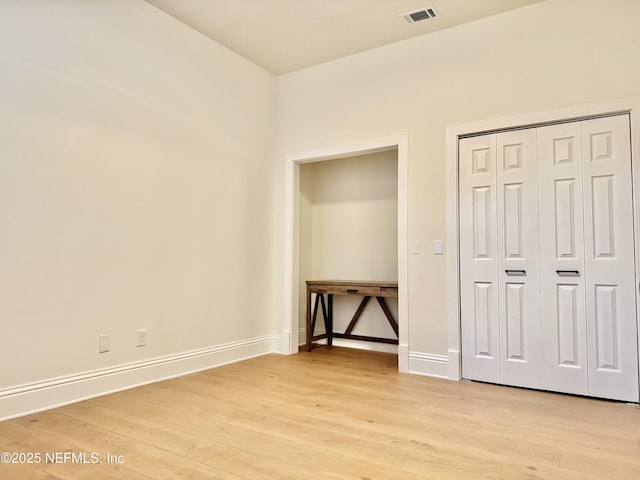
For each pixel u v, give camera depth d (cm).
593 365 292
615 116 291
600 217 293
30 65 257
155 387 311
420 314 356
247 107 417
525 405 276
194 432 227
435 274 350
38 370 258
